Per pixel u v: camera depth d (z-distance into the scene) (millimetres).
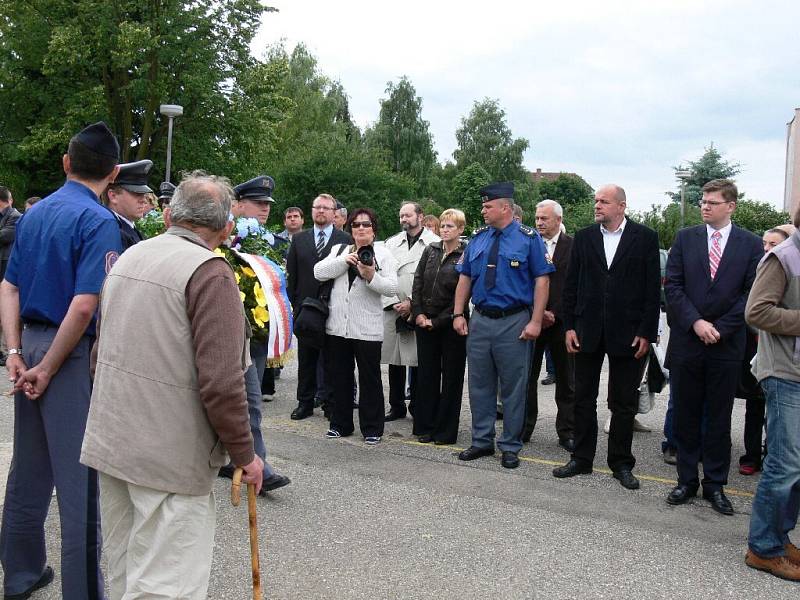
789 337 3699
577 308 5234
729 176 33688
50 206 3031
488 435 5699
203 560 2477
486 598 3395
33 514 3213
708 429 4695
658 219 23422
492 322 5516
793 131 37656
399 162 53938
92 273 2914
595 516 4492
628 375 5156
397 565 3711
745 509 4711
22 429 3160
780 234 5438
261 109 27719
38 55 25062
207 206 2562
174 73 26297
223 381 2342
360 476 5125
